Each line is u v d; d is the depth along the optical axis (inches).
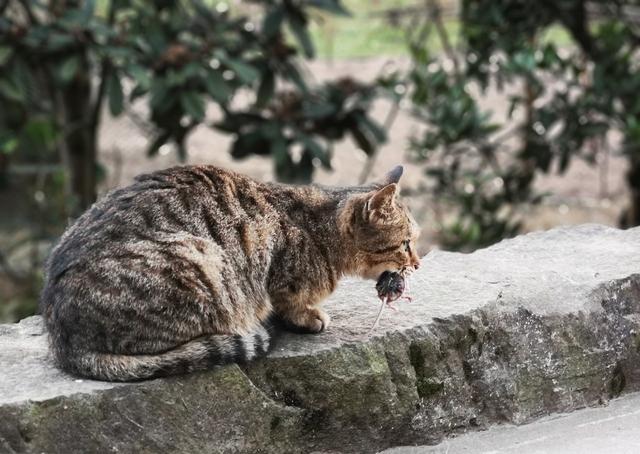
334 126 512.4
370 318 295.0
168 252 258.1
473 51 545.6
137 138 821.9
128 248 257.3
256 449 268.4
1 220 683.4
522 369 301.3
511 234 554.9
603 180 727.1
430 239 628.7
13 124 553.3
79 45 459.5
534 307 304.0
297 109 504.1
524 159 555.2
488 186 681.6
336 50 920.9
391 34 921.5
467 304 299.6
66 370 262.7
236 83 481.7
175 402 256.8
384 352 280.7
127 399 252.8
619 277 319.3
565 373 306.5
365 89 518.6
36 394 248.8
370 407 279.6
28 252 647.1
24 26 467.2
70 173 559.5
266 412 268.1
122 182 732.7
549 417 305.6
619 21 625.0
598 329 310.8
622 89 525.3
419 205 698.2
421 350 285.7
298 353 272.8
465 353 294.0
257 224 274.5
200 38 487.5
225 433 263.3
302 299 280.5
